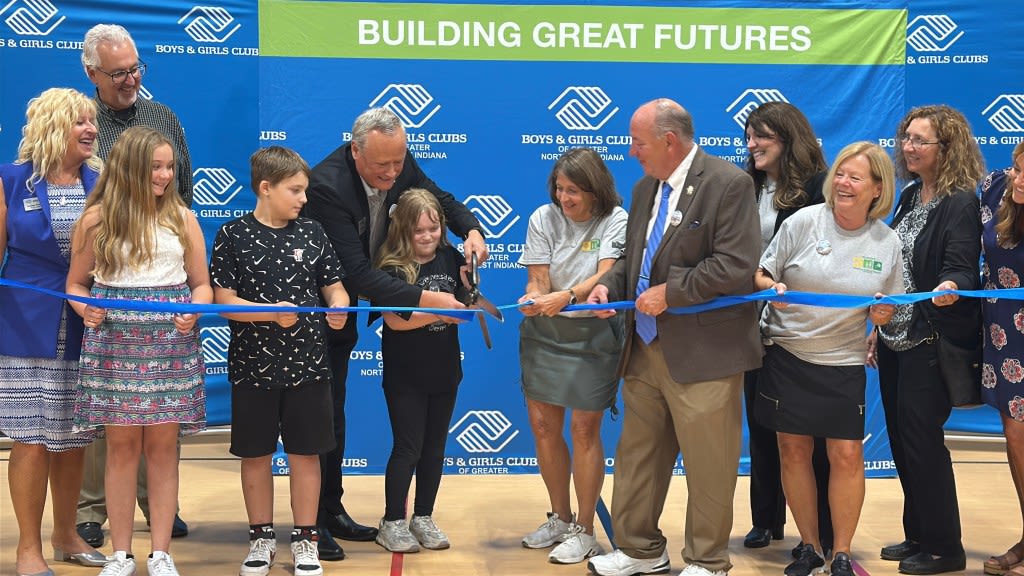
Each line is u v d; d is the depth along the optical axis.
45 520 4.05
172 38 4.79
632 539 3.47
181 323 3.23
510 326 4.79
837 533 3.41
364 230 3.67
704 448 3.21
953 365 3.47
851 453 3.35
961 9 4.84
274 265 3.38
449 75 4.67
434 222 3.66
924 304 3.46
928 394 3.49
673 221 3.22
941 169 3.49
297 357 3.38
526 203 4.74
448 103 4.68
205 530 4.01
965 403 3.48
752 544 3.84
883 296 3.19
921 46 4.87
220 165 4.87
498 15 4.66
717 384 3.20
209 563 3.63
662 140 3.19
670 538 3.93
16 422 3.28
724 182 3.16
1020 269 3.33
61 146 3.27
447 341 3.77
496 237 4.75
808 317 3.32
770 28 4.70
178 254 3.27
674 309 3.19
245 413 3.41
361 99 4.66
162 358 3.22
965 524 4.10
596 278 3.54
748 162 3.81
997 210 3.41
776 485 3.83
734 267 3.11
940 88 4.89
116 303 3.13
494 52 4.67
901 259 3.34
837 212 3.30
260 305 3.20
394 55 4.65
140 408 3.20
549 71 4.69
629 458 3.45
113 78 3.76
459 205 3.96
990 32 4.85
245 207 4.91
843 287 3.29
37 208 3.27
